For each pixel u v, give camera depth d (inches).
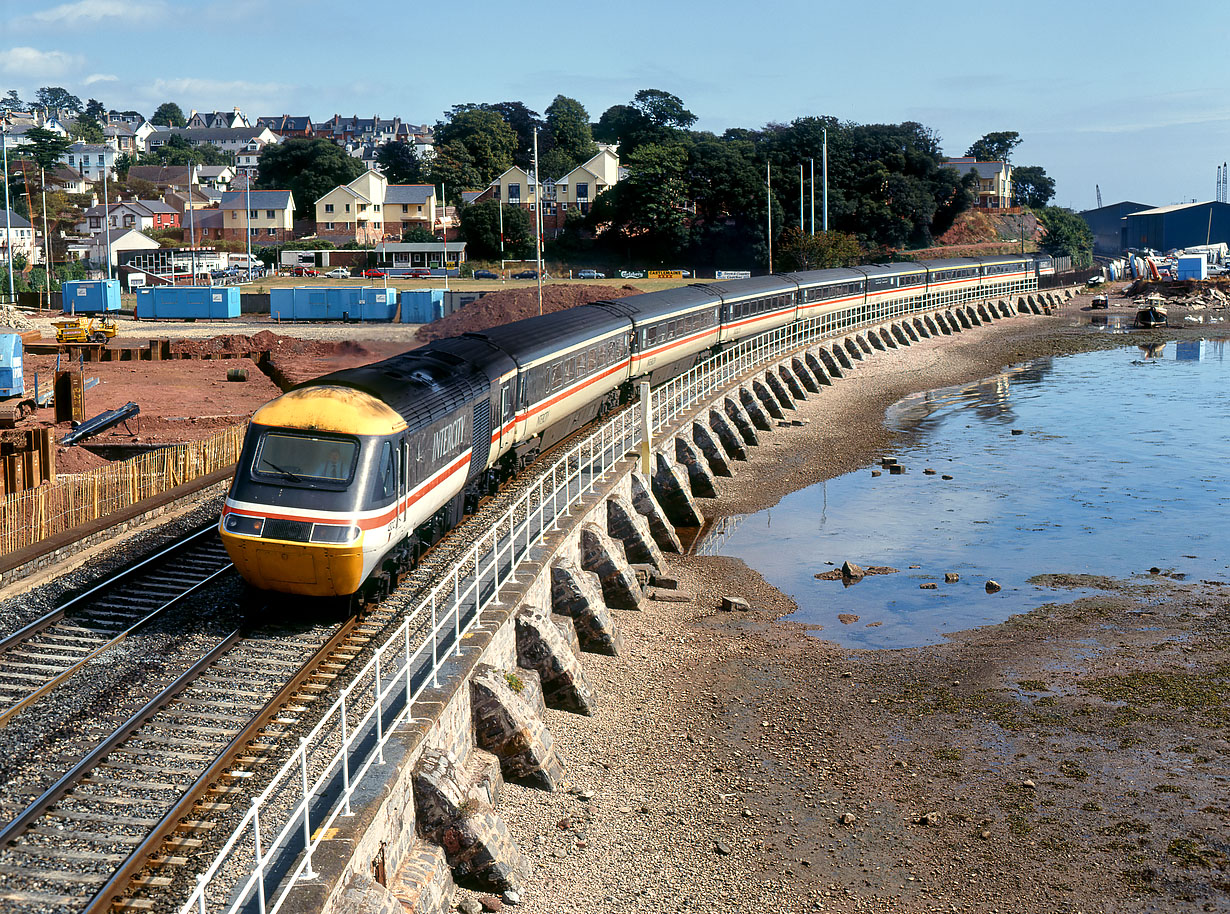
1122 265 6387.8
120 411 1679.4
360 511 812.6
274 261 5816.9
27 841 545.6
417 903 575.2
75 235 6269.7
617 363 1760.6
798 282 3029.0
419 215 6338.6
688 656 1098.1
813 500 1779.0
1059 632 1181.1
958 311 4424.2
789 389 2640.3
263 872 501.4
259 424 840.9
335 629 832.3
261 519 805.9
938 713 975.6
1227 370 3221.0
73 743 642.8
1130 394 2817.4
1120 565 1428.4
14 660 768.3
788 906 687.1
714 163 5502.0
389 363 1029.2
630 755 871.1
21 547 974.4
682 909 674.8
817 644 1149.1
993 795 829.2
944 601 1294.3
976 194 7391.7
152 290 3735.2
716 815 794.2
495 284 4623.5
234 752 633.0
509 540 927.0
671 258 5629.9
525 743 770.2
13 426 1667.1
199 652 781.3
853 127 6259.8
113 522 1081.4
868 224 5964.6
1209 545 1507.1
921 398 2802.7
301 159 6806.1
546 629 905.5
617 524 1307.8
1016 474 1953.7
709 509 1705.2
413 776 632.4
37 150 7081.7
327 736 652.1
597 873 699.4
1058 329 4394.7
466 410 1059.9
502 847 654.5
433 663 708.7
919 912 685.9
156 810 577.6
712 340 2374.5
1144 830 777.6
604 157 6018.7
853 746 911.7
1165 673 1053.2
